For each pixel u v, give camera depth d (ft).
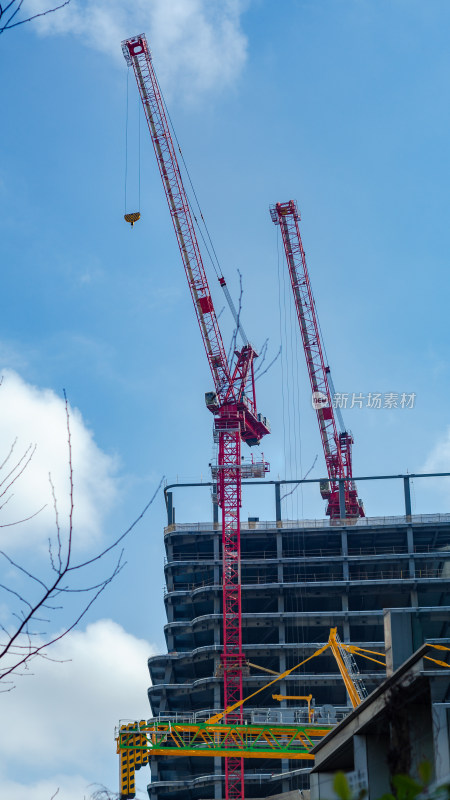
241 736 495.00
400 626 245.04
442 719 151.74
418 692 161.07
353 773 184.44
